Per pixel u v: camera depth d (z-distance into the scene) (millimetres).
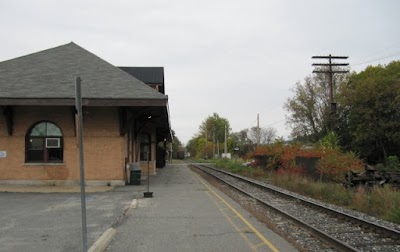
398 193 15328
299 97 72250
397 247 8922
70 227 10328
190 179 28766
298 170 27922
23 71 22375
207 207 14031
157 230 10023
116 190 19562
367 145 46719
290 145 35750
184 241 8836
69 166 21609
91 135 21828
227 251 8008
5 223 10906
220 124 137375
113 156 21844
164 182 25422
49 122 21812
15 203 14906
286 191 21859
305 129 72125
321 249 8688
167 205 14516
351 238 9836
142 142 34969
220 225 10680
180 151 141750
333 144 34406
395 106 42562
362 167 23750
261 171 35812
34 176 21469
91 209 13469
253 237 9234
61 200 15773
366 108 44938
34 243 8570
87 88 20828
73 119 21688
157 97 20188
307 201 15586
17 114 21609
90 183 21625
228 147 116000
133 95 20328
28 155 21672
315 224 11719
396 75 46125
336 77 68312
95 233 9562
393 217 12328
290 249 8164
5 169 21469
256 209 14367
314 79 71312
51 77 21859
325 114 62656
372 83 44438
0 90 20188
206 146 120875
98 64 23516
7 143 21547
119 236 9336
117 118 21938
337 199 17266
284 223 11727
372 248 8852
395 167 32656
